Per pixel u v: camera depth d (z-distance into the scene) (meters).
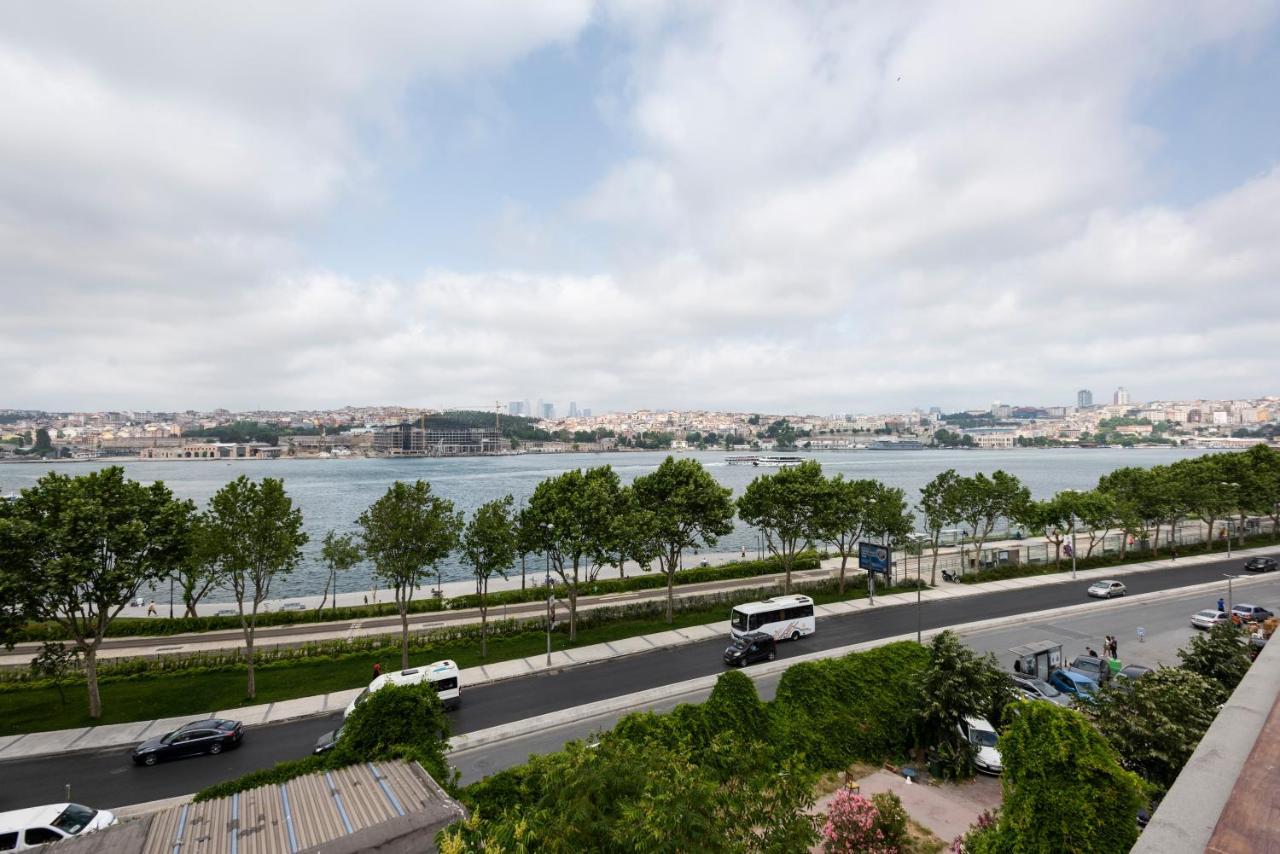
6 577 30.80
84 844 15.94
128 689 37.66
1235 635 26.42
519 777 20.22
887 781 25.11
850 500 59.62
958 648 27.19
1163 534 88.94
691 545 53.03
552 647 44.53
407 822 15.86
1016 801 14.40
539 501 46.91
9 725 32.78
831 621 50.69
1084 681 33.53
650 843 11.61
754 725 24.98
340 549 56.16
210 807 17.64
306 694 36.88
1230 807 5.82
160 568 36.00
